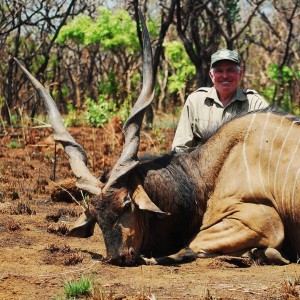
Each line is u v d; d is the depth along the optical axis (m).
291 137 6.39
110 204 5.93
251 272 5.88
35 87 6.77
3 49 20.61
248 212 6.31
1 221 7.70
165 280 5.51
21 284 5.33
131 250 5.94
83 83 26.09
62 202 9.10
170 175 6.36
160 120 18.83
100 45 23.58
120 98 19.50
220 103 7.11
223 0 18.55
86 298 5.02
